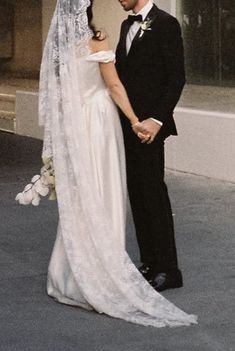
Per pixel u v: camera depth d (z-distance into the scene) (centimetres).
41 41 1950
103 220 607
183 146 1142
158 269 659
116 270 606
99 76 620
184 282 676
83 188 605
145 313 596
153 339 557
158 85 641
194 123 1119
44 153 623
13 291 658
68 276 626
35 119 1463
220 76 1470
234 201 976
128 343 550
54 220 886
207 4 1474
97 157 613
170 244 655
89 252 610
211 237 815
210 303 627
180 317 589
